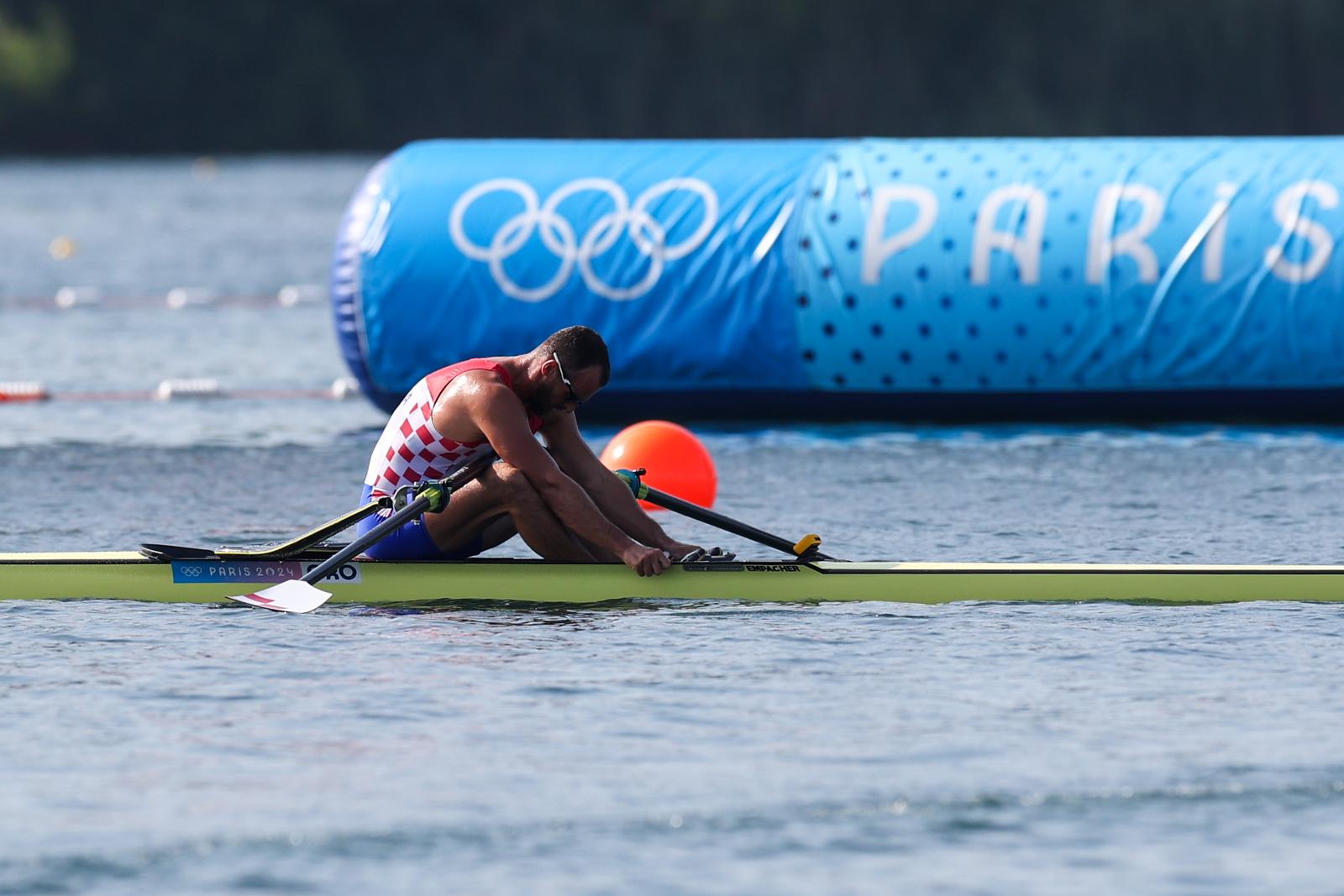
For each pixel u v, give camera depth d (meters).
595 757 22.31
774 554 35.44
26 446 50.44
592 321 52.94
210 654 27.11
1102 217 51.16
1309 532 36.78
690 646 27.45
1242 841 19.73
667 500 31.08
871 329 51.81
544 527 30.27
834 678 25.73
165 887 18.64
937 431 52.03
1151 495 41.12
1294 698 24.69
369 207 54.22
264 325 87.56
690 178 53.62
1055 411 52.75
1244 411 52.06
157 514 40.09
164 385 61.75
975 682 25.53
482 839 19.80
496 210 53.47
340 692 25.08
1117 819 20.34
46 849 19.58
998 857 19.31
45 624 29.00
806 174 53.34
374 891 18.52
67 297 99.69
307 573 29.97
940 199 52.03
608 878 18.81
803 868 19.02
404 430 30.47
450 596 30.41
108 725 23.69
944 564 30.83
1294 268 50.12
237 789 21.31
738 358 52.56
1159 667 26.27
